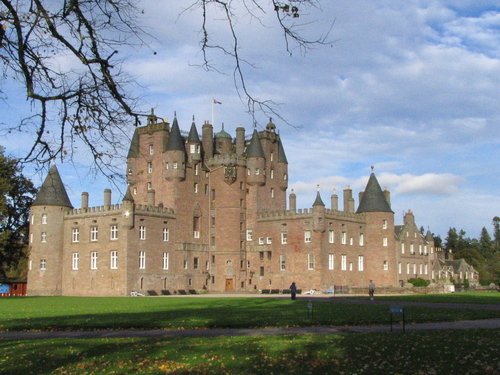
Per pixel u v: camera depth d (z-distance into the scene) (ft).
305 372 55.83
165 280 311.88
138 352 67.26
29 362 62.64
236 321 107.76
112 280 297.74
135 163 342.03
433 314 124.98
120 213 298.56
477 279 521.24
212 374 55.52
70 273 317.83
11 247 313.73
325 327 100.22
